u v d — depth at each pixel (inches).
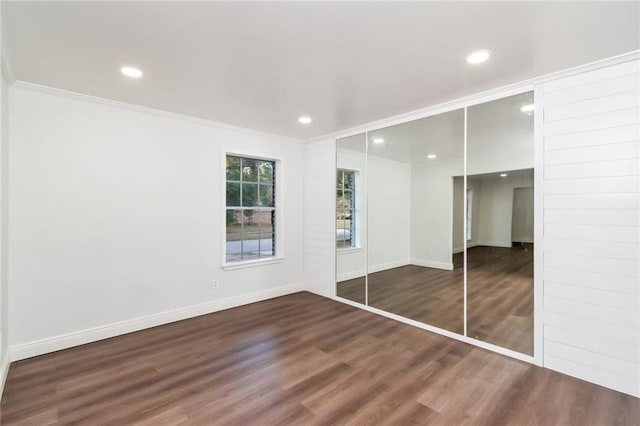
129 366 98.5
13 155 100.9
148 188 130.9
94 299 117.6
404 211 145.2
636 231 81.4
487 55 82.7
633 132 81.6
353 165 166.1
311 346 113.3
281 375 93.4
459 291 125.6
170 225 137.2
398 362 101.2
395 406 78.5
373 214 157.9
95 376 92.7
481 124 114.7
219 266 153.1
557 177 94.1
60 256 110.4
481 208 116.8
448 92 109.3
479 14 64.7
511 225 107.3
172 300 137.8
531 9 62.9
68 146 111.7
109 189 120.9
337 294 172.1
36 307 105.6
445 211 132.1
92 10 62.7
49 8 61.7
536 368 97.0
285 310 153.9
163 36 73.0
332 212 174.2
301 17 65.6
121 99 117.5
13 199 101.0
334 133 171.0
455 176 128.2
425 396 82.7
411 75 95.1
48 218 107.9
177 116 137.0
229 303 156.8
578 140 90.1
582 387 86.3
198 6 61.7
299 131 167.8
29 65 88.4
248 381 90.0
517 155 104.8
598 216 87.0
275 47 78.2
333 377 92.1
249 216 170.2
